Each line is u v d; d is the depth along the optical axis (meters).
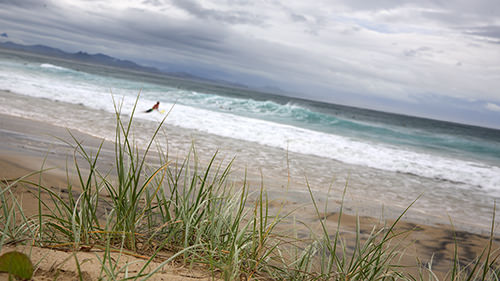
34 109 11.42
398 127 31.09
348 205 5.66
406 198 6.96
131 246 2.01
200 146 9.20
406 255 3.68
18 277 1.28
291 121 21.05
